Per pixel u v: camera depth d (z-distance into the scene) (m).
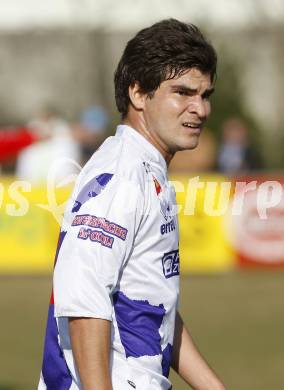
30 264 42.53
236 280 40.78
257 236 42.31
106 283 9.16
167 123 9.90
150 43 9.87
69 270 9.13
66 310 9.04
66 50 87.25
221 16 86.19
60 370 9.76
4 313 34.12
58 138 42.44
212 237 42.34
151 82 9.88
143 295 9.59
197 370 10.97
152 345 9.67
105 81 86.88
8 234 42.53
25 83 87.25
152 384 9.66
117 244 9.24
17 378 24.59
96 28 86.88
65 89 87.19
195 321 32.66
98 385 8.91
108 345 9.10
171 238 9.84
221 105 62.41
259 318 32.94
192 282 40.66
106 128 57.97
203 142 53.34
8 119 86.25
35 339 29.72
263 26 86.25
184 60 9.79
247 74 85.44
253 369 25.66
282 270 42.41
